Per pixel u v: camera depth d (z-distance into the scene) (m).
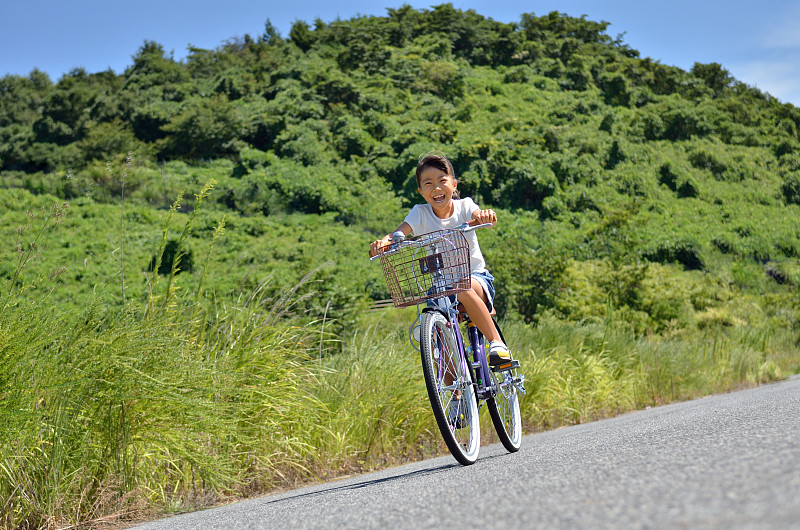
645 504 1.23
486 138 60.22
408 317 10.53
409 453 5.05
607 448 2.47
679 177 66.19
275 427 4.20
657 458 1.82
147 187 46.53
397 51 86.62
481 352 3.51
